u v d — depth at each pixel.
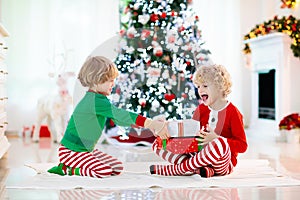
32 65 5.61
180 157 2.57
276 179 2.44
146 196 2.05
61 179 2.44
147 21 4.06
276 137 4.69
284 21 4.77
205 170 2.46
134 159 3.19
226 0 5.90
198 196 2.05
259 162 3.04
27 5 5.59
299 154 3.60
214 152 2.41
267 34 4.87
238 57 5.92
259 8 6.00
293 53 4.75
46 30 5.62
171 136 2.61
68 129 2.58
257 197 2.03
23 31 5.59
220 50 5.89
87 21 5.70
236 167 2.82
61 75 5.32
